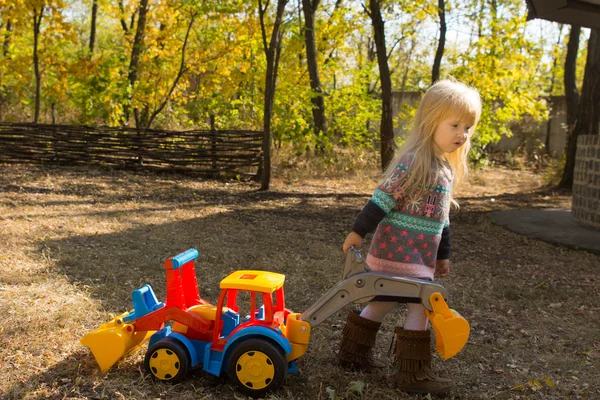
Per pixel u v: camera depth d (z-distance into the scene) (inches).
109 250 214.5
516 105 508.1
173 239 238.1
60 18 461.4
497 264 237.9
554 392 121.7
